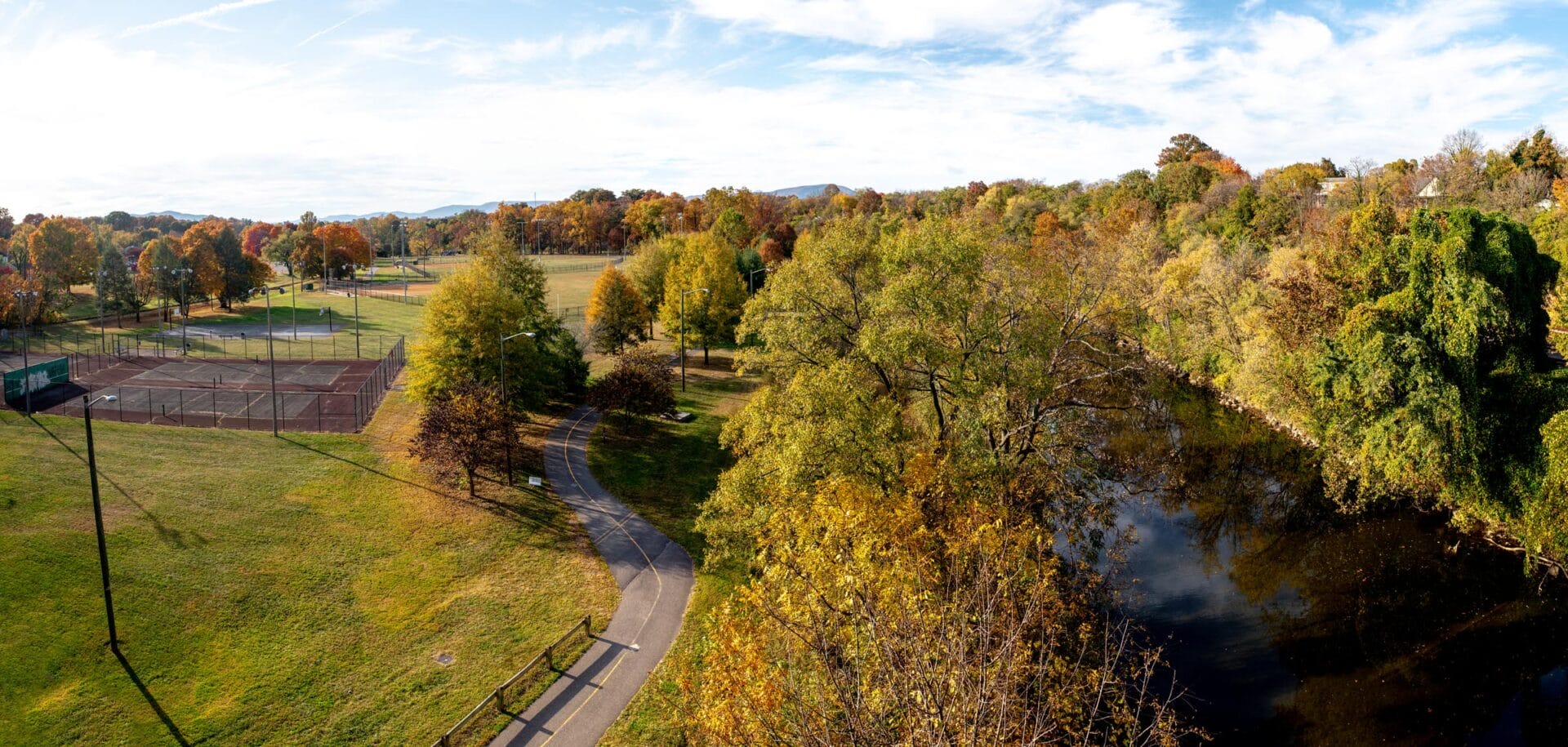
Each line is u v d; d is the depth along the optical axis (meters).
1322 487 53.06
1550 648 34.41
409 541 42.00
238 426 58.25
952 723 12.80
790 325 37.81
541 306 78.12
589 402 64.38
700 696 21.14
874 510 25.75
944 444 34.50
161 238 114.44
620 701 29.98
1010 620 19.38
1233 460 58.12
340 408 64.94
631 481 52.41
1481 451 40.50
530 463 54.47
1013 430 36.25
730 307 89.00
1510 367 40.88
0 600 32.78
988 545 23.22
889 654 14.46
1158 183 133.88
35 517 39.72
